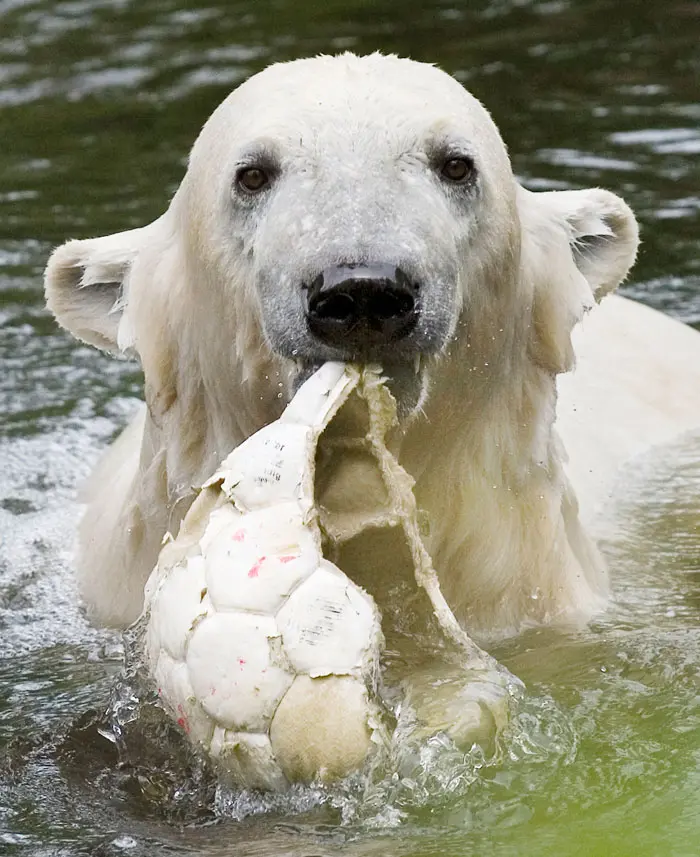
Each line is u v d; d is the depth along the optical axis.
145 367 17.19
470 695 13.43
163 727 14.39
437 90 15.91
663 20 42.94
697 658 16.19
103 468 22.08
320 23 44.38
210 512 13.05
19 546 20.92
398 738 13.05
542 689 15.43
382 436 13.41
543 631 17.23
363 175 14.53
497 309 16.23
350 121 15.05
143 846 12.78
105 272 18.03
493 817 12.83
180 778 13.74
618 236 18.88
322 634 12.28
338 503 13.34
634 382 24.09
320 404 13.23
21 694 16.45
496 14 44.25
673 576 19.12
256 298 15.03
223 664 12.33
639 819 12.69
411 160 14.92
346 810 12.55
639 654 16.36
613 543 20.06
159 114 38.09
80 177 34.44
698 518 20.80
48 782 14.17
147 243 17.62
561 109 36.75
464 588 17.08
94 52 43.19
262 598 12.38
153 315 17.11
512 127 35.62
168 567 13.18
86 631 18.22
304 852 12.33
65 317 18.39
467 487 16.70
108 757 14.57
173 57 42.22
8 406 25.25
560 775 13.46
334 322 13.27
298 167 14.85
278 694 12.27
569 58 40.34
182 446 17.06
